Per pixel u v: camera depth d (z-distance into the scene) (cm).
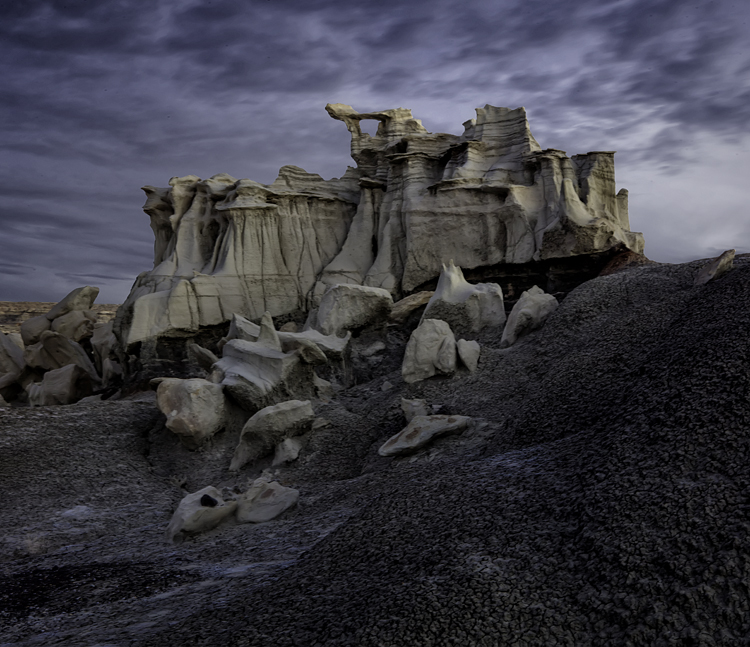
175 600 1206
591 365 1952
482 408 2220
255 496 1858
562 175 3700
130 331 3812
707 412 1185
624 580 898
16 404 4338
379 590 995
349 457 2300
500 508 1173
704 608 820
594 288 2670
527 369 2375
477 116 4031
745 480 995
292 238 4238
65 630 1115
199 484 2319
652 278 2605
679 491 1020
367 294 3225
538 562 985
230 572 1348
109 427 2612
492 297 3034
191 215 4406
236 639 935
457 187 3775
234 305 4000
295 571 1182
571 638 842
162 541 1728
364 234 4209
